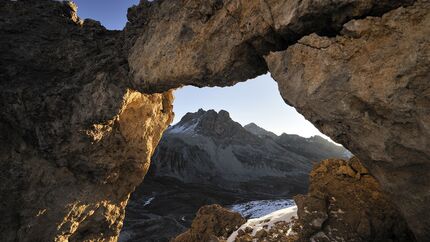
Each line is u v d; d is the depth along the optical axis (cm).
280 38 857
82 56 1458
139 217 5881
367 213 1162
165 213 6253
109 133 1522
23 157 1391
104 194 1706
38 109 1368
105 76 1379
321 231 1179
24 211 1420
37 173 1430
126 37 1384
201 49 1022
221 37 976
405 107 641
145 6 1323
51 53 1472
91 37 1521
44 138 1393
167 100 1808
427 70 597
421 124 635
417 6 597
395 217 1121
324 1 690
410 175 722
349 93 703
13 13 1527
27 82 1391
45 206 1478
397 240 1085
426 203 727
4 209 1372
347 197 1250
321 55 726
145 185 8488
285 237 1438
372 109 695
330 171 1393
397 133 680
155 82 1182
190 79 1098
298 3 739
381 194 1204
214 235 1719
